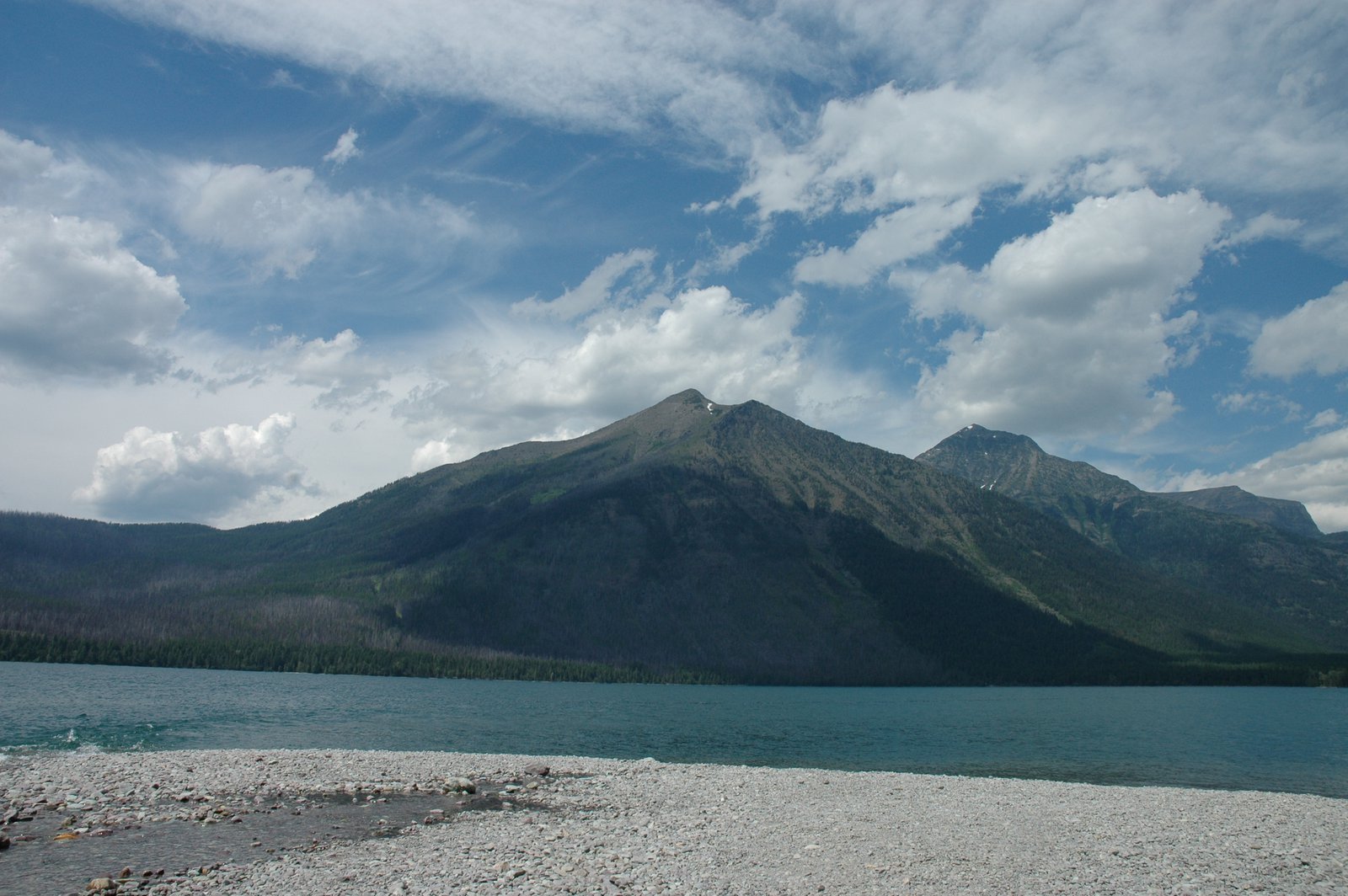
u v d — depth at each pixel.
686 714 135.88
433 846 31.22
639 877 27.92
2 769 44.91
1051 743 97.44
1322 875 31.70
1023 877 29.59
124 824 33.09
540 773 50.16
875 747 89.69
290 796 40.41
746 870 29.39
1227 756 85.56
